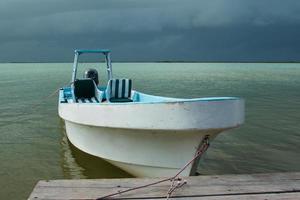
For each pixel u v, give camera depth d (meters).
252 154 10.90
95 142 8.41
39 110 19.47
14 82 44.09
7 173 9.04
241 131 14.05
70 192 5.06
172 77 60.22
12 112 18.73
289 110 19.69
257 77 62.66
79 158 9.84
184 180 5.53
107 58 12.98
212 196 5.00
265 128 14.63
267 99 25.27
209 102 6.18
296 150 11.34
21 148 11.40
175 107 6.27
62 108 9.98
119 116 7.03
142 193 5.07
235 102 6.38
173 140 6.69
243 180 5.58
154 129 6.53
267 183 5.47
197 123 6.21
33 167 9.48
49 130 14.13
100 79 47.03
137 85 38.19
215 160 10.27
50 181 5.45
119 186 5.29
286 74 79.31
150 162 7.22
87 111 8.04
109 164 8.77
